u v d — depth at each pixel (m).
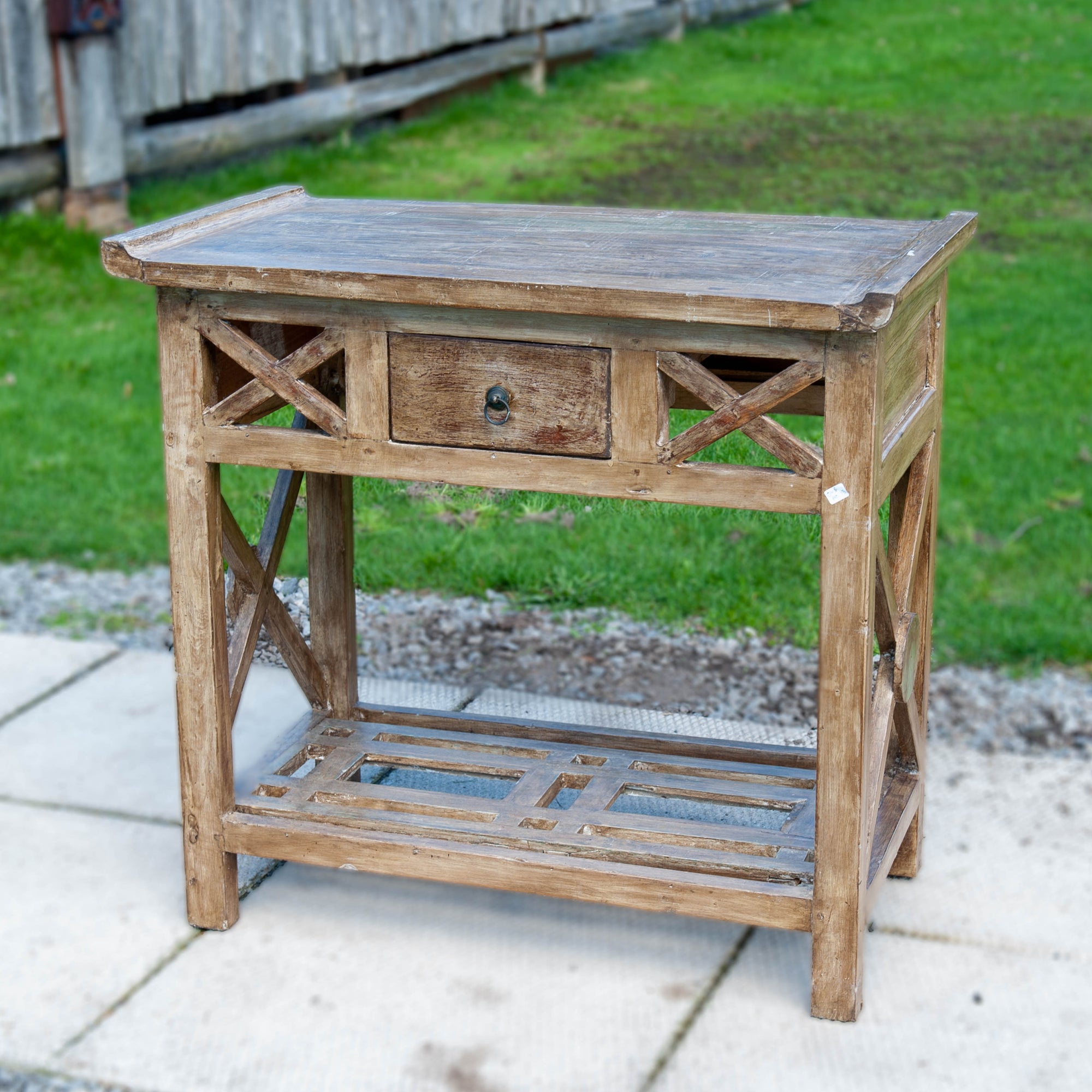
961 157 8.44
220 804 2.42
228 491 3.98
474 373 2.12
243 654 2.52
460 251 2.22
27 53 6.37
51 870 2.67
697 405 2.59
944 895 2.57
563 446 2.11
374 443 2.19
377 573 3.95
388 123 8.91
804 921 2.20
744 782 2.59
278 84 8.20
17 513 4.41
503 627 3.76
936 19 12.20
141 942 2.46
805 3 12.78
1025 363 5.50
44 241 6.59
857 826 2.13
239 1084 2.11
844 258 2.16
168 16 7.05
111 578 4.08
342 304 2.14
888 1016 2.25
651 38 11.27
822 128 9.09
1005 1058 2.15
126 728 3.21
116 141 6.79
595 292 1.97
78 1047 2.19
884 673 2.35
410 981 2.35
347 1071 2.13
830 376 1.96
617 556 4.07
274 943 2.46
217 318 2.21
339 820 2.44
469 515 4.02
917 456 2.39
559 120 9.16
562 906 2.57
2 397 5.22
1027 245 6.93
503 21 9.38
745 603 3.84
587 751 2.71
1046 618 3.71
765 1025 2.23
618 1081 2.11
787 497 2.03
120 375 5.45
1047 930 2.46
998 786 2.94
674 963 2.40
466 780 2.92
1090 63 10.70
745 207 7.38
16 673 3.47
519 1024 2.24
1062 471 4.58
